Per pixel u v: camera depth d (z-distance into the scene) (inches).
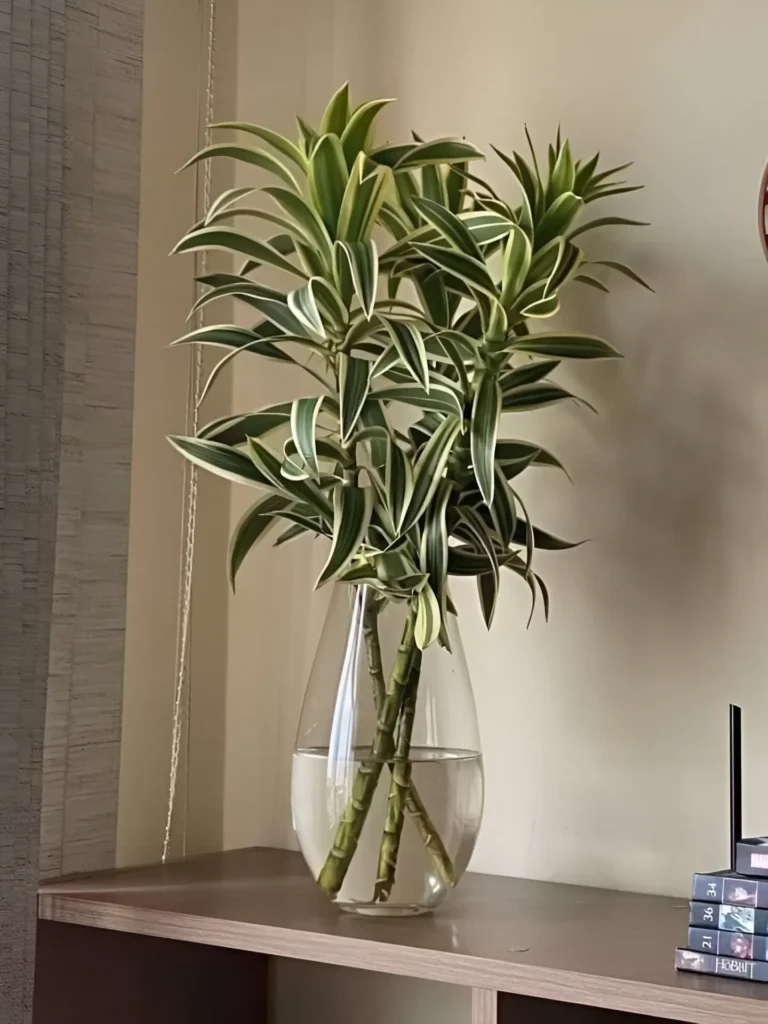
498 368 47.8
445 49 59.7
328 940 42.6
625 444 53.6
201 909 47.4
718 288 51.5
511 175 57.3
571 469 54.9
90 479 56.4
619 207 54.1
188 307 63.8
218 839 64.6
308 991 59.9
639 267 53.5
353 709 45.9
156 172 62.2
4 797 47.1
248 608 65.2
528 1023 40.1
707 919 37.5
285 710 63.2
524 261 46.6
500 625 56.4
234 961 59.0
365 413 48.1
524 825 54.9
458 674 47.3
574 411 55.0
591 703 53.7
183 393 63.4
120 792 59.2
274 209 65.3
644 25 53.9
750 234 50.8
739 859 37.8
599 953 40.1
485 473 43.6
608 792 52.9
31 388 48.8
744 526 50.3
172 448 62.6
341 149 45.7
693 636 51.3
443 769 45.7
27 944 48.0
